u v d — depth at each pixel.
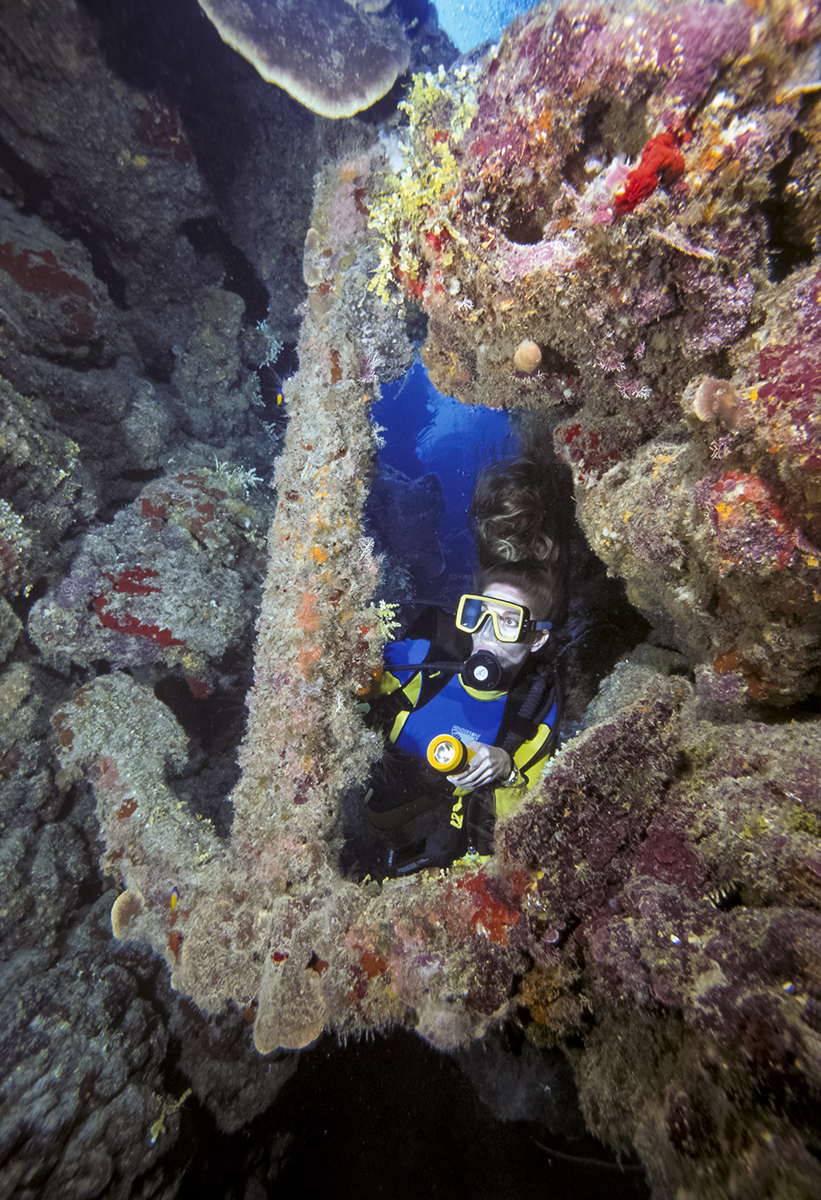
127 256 4.22
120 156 3.77
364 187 1.91
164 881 1.88
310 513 1.82
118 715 2.47
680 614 1.56
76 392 3.59
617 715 1.35
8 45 3.21
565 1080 2.05
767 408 1.08
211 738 3.43
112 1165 1.67
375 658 1.86
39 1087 1.67
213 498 3.45
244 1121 2.07
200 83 3.77
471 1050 2.16
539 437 2.86
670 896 1.10
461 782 2.13
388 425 12.34
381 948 1.43
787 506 1.09
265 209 4.46
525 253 1.38
